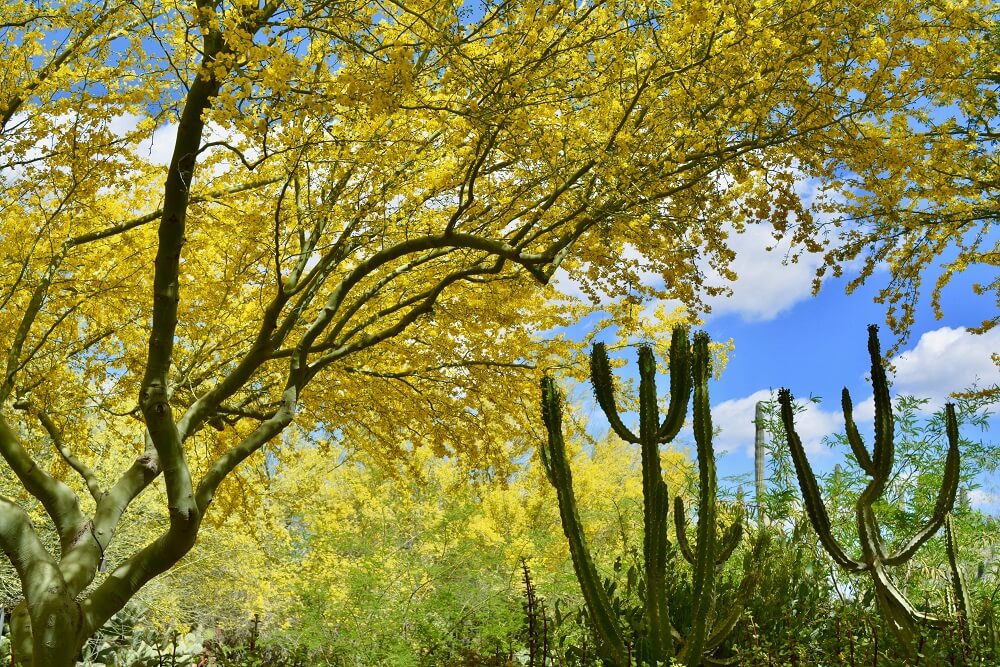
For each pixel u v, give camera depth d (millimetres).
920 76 4117
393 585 5137
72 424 6289
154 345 3969
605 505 9148
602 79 4352
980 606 3115
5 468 8133
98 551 4227
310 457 10172
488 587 4820
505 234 5207
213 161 5402
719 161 4426
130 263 5406
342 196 4969
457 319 6117
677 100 4227
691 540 4133
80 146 4594
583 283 5418
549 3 3799
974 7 4770
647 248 4949
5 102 4594
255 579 8898
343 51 3832
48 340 5820
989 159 6090
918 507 3809
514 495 8867
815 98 4246
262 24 3555
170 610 8555
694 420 2535
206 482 4453
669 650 2502
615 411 2572
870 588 3324
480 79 3746
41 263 5293
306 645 4543
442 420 6742
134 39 4949
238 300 6254
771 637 2953
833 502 3961
